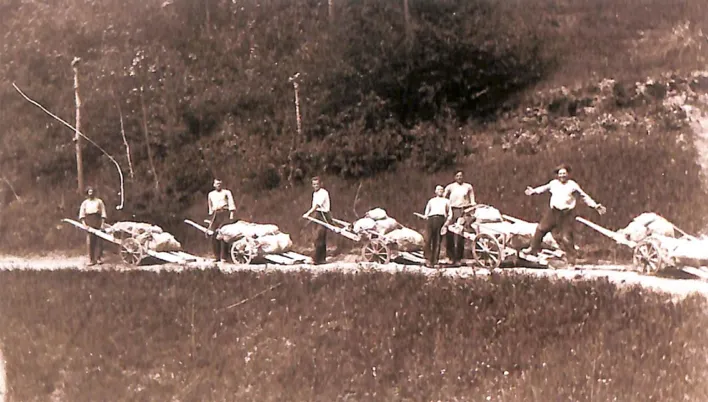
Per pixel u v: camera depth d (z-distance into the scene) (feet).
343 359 42.22
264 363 42.73
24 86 94.53
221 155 85.20
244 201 78.89
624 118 77.20
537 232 53.31
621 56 84.84
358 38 89.92
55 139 89.66
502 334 42.37
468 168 75.87
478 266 55.16
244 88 90.74
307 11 96.12
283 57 92.68
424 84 85.10
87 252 74.74
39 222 79.66
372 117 84.23
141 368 44.19
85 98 92.63
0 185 85.05
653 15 90.38
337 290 50.08
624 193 63.57
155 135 88.33
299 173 80.33
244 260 62.90
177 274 57.26
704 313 40.78
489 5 91.45
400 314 45.39
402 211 71.10
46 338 47.52
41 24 100.78
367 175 78.54
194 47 96.43
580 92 81.41
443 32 88.28
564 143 75.87
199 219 78.18
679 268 48.67
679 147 69.00
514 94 84.38
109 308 50.96
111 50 97.14
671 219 58.23
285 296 50.37
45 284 56.18
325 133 84.43
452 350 41.32
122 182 82.33
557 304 44.37
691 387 35.04
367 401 38.24
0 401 42.75
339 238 68.44
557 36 89.56
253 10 98.22
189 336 46.57
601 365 37.68
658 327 39.99
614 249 57.00
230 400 39.45
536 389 36.45
